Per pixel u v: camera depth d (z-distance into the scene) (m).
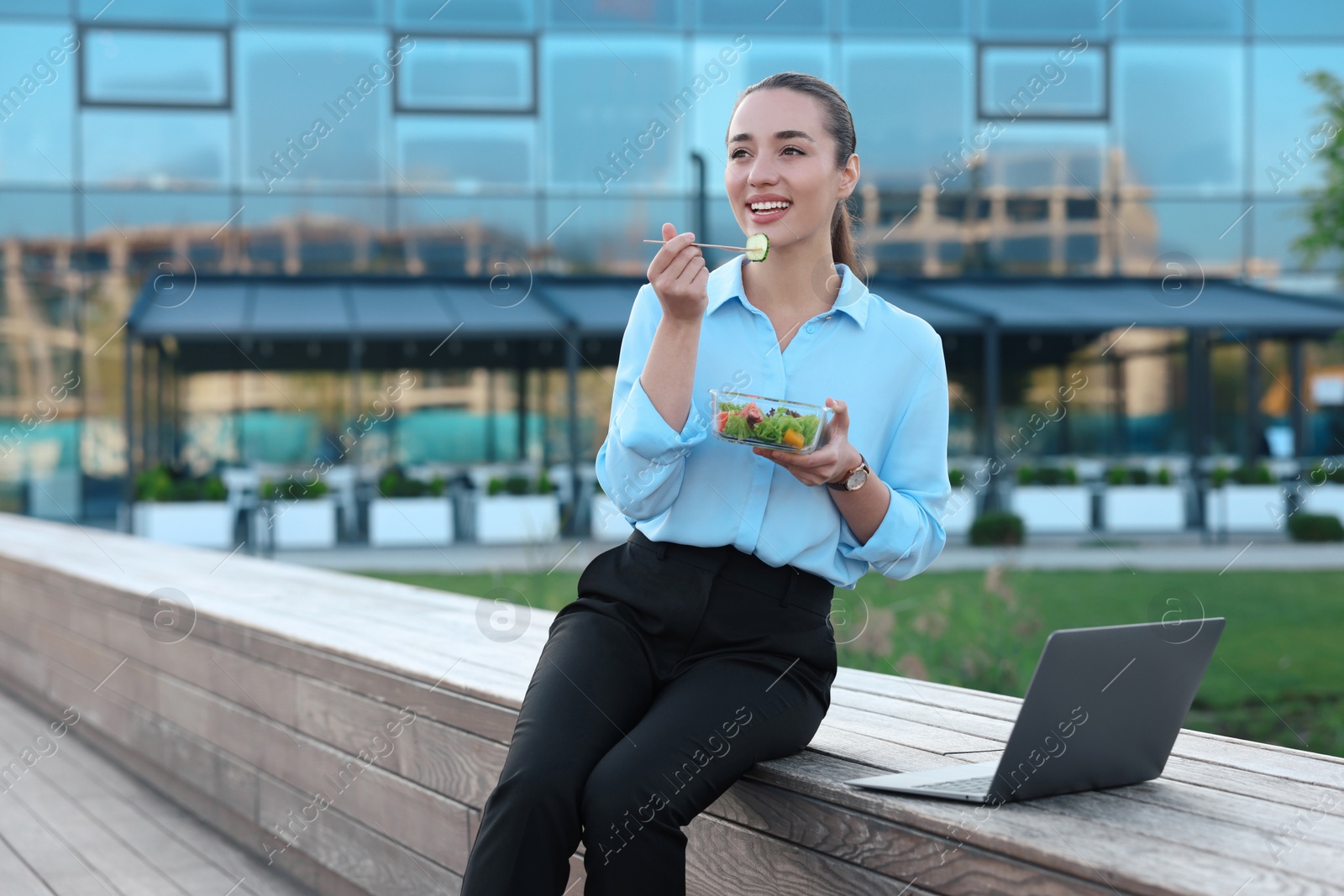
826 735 1.95
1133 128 12.81
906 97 12.60
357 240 12.74
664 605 1.74
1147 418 14.23
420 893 2.45
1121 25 12.72
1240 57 12.78
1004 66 12.61
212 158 12.57
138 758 4.12
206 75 12.52
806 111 1.79
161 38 12.44
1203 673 1.63
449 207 12.69
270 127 12.59
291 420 13.69
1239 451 13.99
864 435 1.84
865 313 1.85
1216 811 1.50
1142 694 1.56
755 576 1.75
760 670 1.71
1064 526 12.27
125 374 11.51
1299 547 10.75
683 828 1.90
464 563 9.62
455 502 12.89
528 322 11.52
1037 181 12.84
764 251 1.71
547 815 1.53
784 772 1.68
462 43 12.59
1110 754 1.57
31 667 5.36
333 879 2.86
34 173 12.38
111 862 3.25
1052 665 1.44
